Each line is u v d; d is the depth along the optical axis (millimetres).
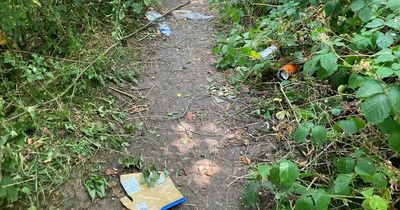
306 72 2594
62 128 2838
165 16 4785
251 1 4426
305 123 2342
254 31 3719
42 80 3189
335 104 2869
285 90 3250
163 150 2836
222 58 3826
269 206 2420
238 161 2768
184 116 3174
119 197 2463
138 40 4191
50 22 3607
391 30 2822
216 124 3104
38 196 2387
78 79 3277
